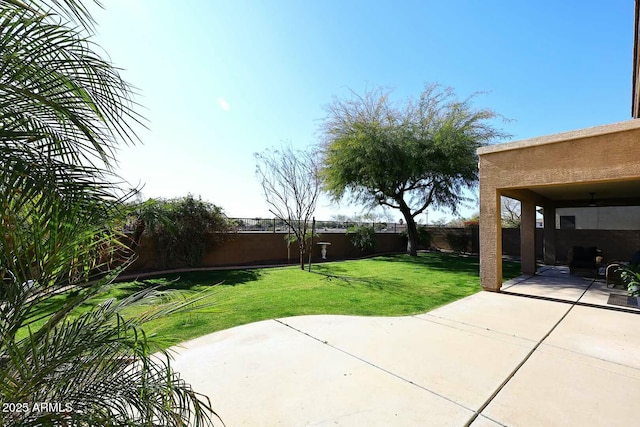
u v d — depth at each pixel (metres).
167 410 1.50
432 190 15.48
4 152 1.19
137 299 1.90
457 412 2.38
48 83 1.29
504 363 3.25
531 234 9.20
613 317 4.92
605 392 2.69
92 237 1.52
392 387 2.75
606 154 5.29
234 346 3.67
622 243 11.72
